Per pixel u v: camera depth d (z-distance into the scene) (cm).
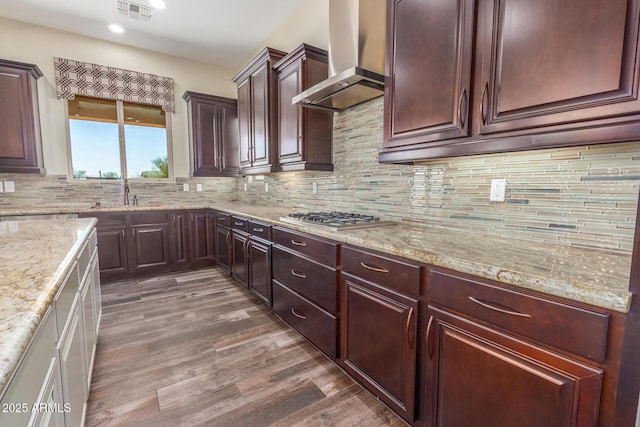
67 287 108
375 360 152
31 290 79
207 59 421
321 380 173
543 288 88
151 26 334
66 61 340
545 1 99
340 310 176
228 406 153
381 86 194
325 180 280
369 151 229
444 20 132
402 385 137
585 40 91
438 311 119
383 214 220
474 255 117
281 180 356
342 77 180
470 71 123
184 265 384
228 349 204
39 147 323
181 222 379
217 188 457
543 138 103
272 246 245
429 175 185
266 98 291
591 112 91
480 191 159
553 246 132
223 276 364
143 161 402
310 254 197
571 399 84
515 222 146
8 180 326
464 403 112
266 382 171
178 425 141
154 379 173
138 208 350
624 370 76
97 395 159
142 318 250
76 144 360
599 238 120
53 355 84
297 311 215
